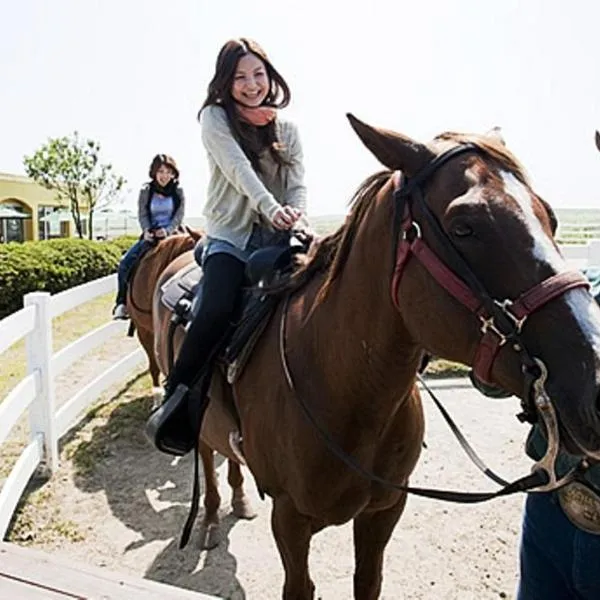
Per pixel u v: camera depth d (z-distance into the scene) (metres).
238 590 2.94
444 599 2.85
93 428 4.94
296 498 2.07
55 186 28.66
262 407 2.16
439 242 1.43
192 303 2.66
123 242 17.05
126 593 1.79
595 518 1.37
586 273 1.60
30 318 3.80
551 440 1.28
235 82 2.39
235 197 2.47
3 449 4.50
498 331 1.33
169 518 3.59
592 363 1.21
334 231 2.14
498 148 1.48
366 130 1.56
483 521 3.52
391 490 2.08
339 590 2.93
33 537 3.37
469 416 5.21
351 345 1.84
